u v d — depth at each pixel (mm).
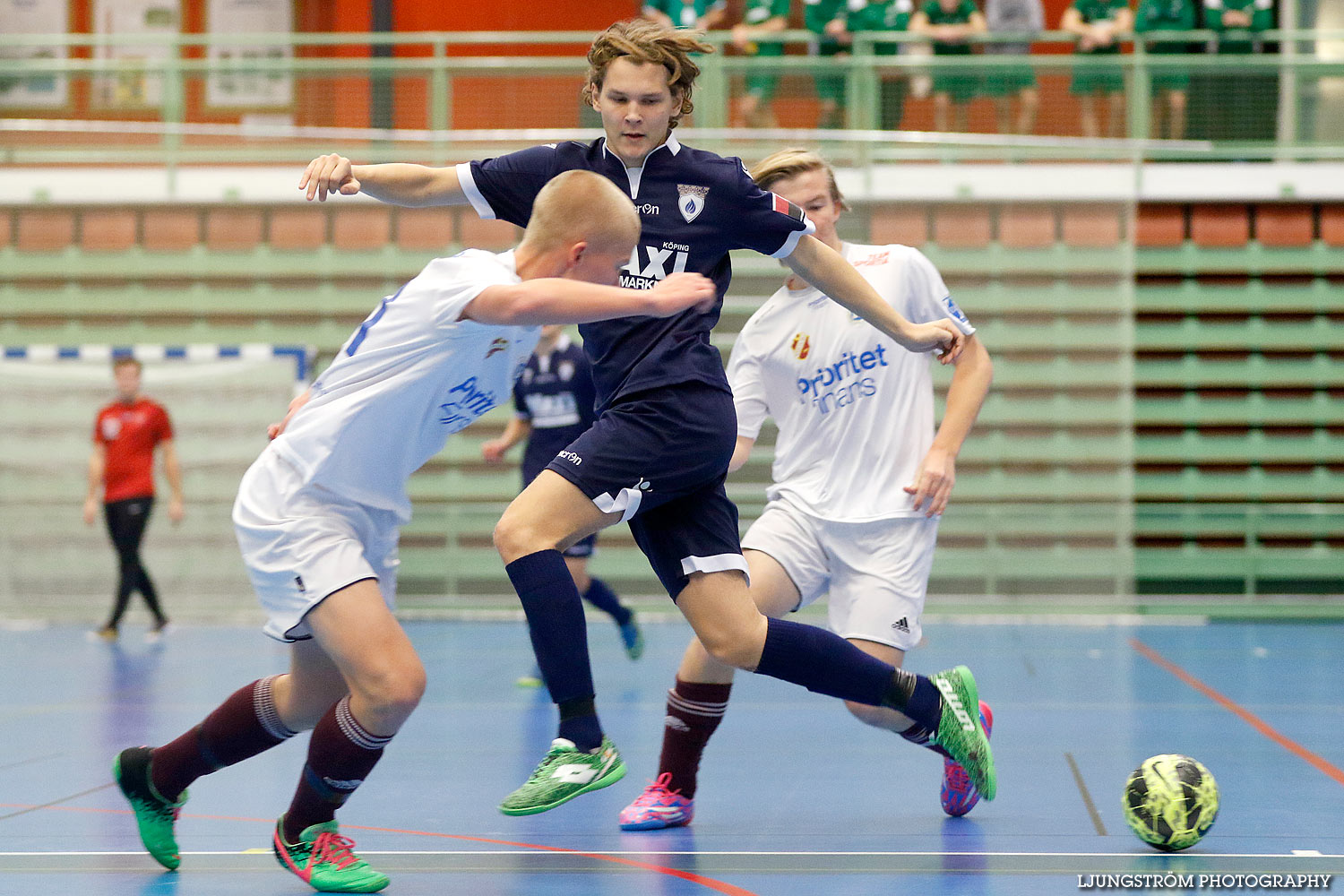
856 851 6840
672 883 6172
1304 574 23297
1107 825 7492
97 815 7922
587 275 5871
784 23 24734
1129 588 23469
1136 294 24328
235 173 24750
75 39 24891
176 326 25125
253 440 23891
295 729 6480
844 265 6652
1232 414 24375
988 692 13930
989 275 24266
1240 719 11906
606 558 23641
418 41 24172
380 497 6109
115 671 16094
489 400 6238
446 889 6066
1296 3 26266
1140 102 23703
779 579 7801
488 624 22781
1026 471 24438
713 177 6434
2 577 23953
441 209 24859
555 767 6203
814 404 7992
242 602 23781
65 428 23984
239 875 6398
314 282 24953
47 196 24953
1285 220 24188
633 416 6387
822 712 12617
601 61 6426
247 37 24312
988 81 23719
